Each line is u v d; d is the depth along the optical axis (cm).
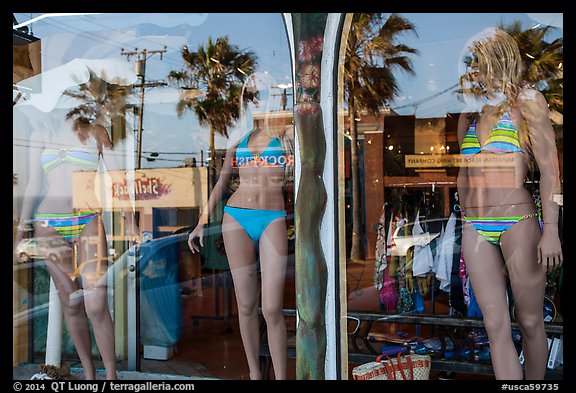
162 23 297
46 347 312
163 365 296
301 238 242
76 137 318
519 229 262
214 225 293
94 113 320
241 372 279
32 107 314
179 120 306
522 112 268
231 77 286
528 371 265
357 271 348
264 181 275
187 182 299
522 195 264
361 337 309
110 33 318
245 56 278
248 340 280
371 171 356
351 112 370
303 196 241
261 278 276
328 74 244
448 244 334
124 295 313
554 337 262
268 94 274
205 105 295
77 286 313
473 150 276
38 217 314
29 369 306
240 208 279
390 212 355
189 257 297
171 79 307
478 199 271
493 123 272
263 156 275
